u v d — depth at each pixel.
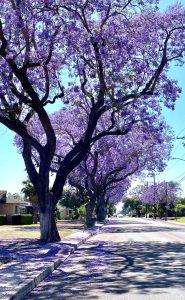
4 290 10.54
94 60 26.08
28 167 27.14
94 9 23.77
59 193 27.50
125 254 20.86
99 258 19.41
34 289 12.10
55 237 27.33
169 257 19.27
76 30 22.77
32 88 24.78
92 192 53.41
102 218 79.06
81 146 27.75
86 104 33.44
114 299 10.31
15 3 21.98
